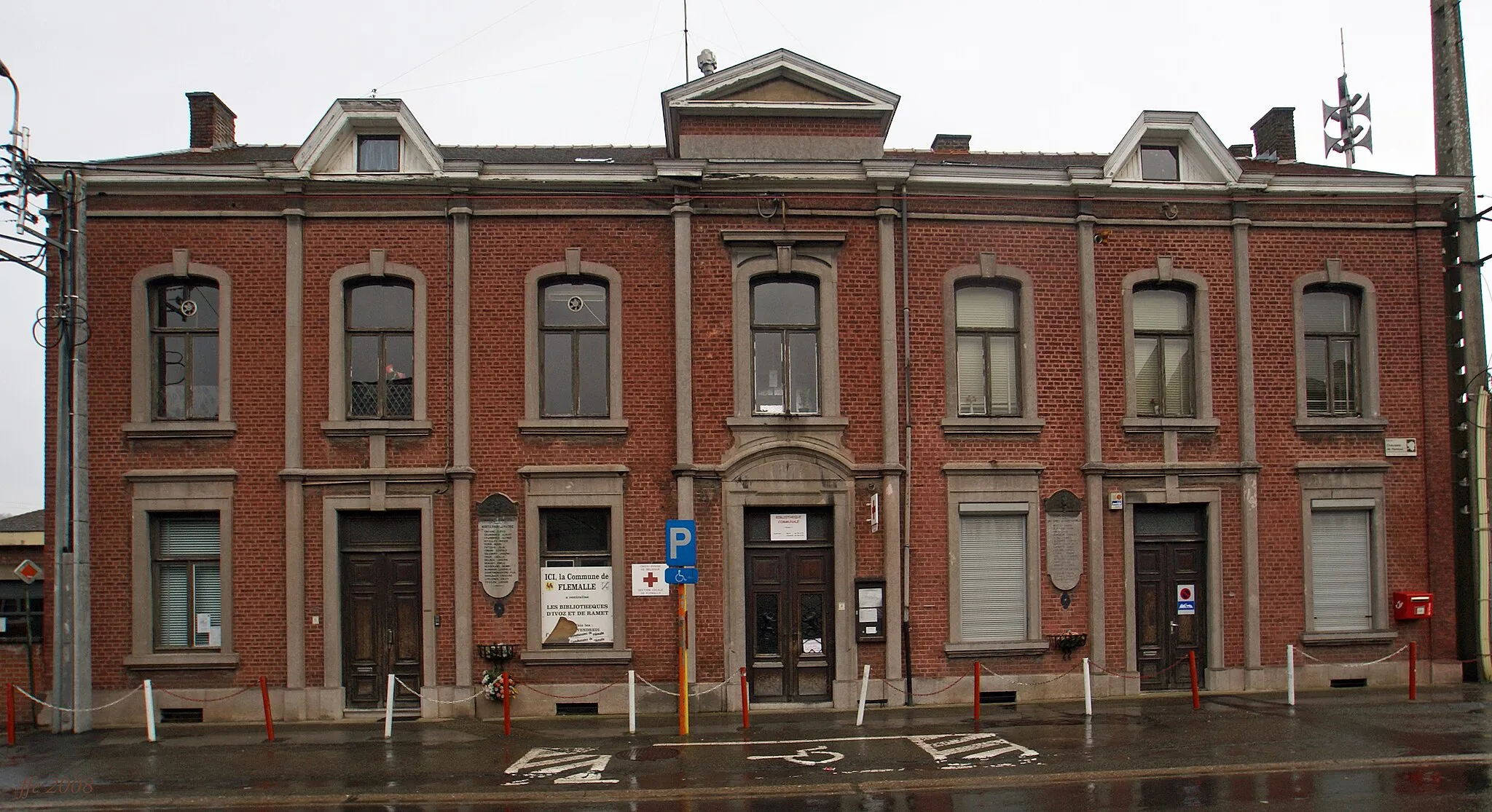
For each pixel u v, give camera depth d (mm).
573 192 17047
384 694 16500
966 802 10859
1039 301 17547
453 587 16484
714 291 16984
